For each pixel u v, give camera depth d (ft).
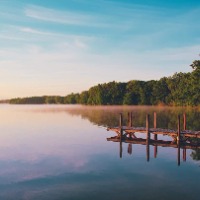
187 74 407.64
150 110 350.23
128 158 90.94
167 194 59.36
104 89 560.61
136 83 509.35
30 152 102.17
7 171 77.56
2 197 59.11
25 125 194.39
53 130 164.96
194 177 70.13
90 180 68.74
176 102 435.53
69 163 85.40
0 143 121.49
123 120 220.02
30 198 58.29
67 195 59.41
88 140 127.54
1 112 382.83
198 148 97.04
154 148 101.40
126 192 60.64
